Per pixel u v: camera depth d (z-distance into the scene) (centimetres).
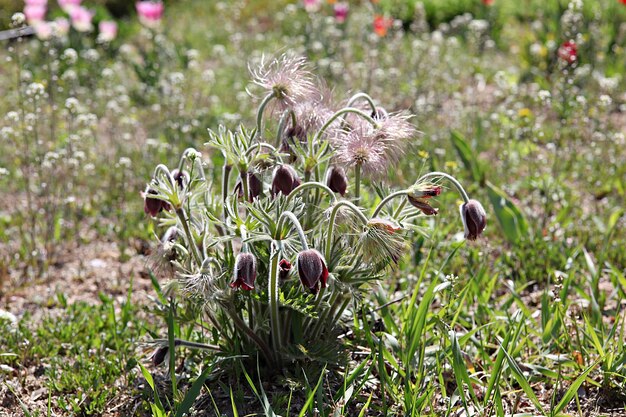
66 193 169
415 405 115
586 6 291
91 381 125
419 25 268
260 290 118
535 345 127
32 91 162
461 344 122
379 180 121
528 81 235
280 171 114
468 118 201
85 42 280
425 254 147
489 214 160
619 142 176
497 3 324
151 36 263
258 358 122
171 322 116
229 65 265
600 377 121
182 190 117
